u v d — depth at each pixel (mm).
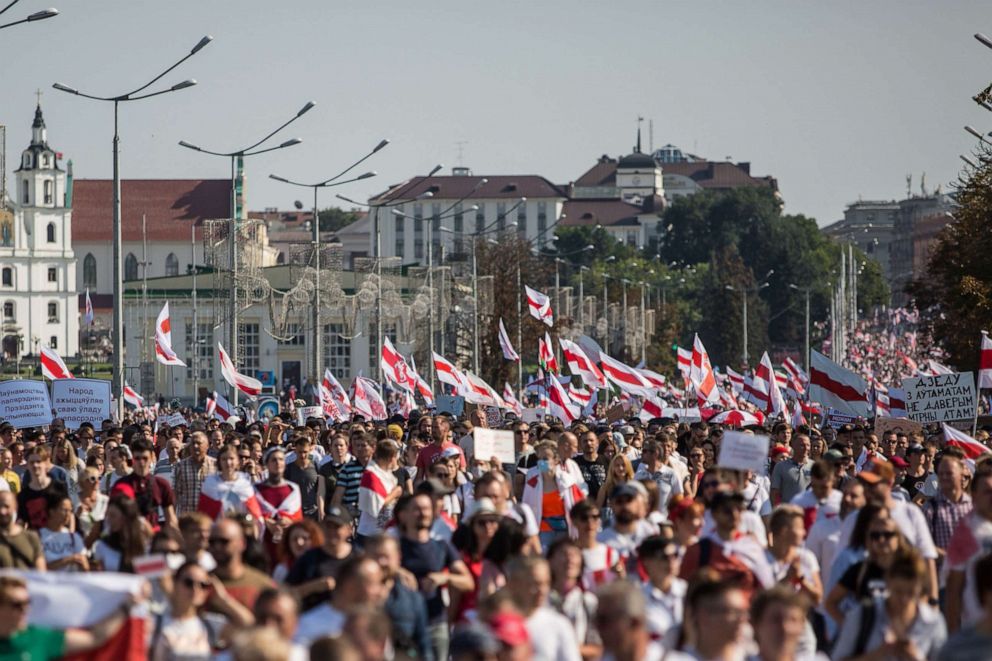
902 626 28109
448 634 34750
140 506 45844
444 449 56281
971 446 61062
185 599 28656
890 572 28172
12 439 65375
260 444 62188
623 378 99000
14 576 26219
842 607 32750
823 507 39250
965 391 70375
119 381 103438
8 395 79875
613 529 36188
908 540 35844
